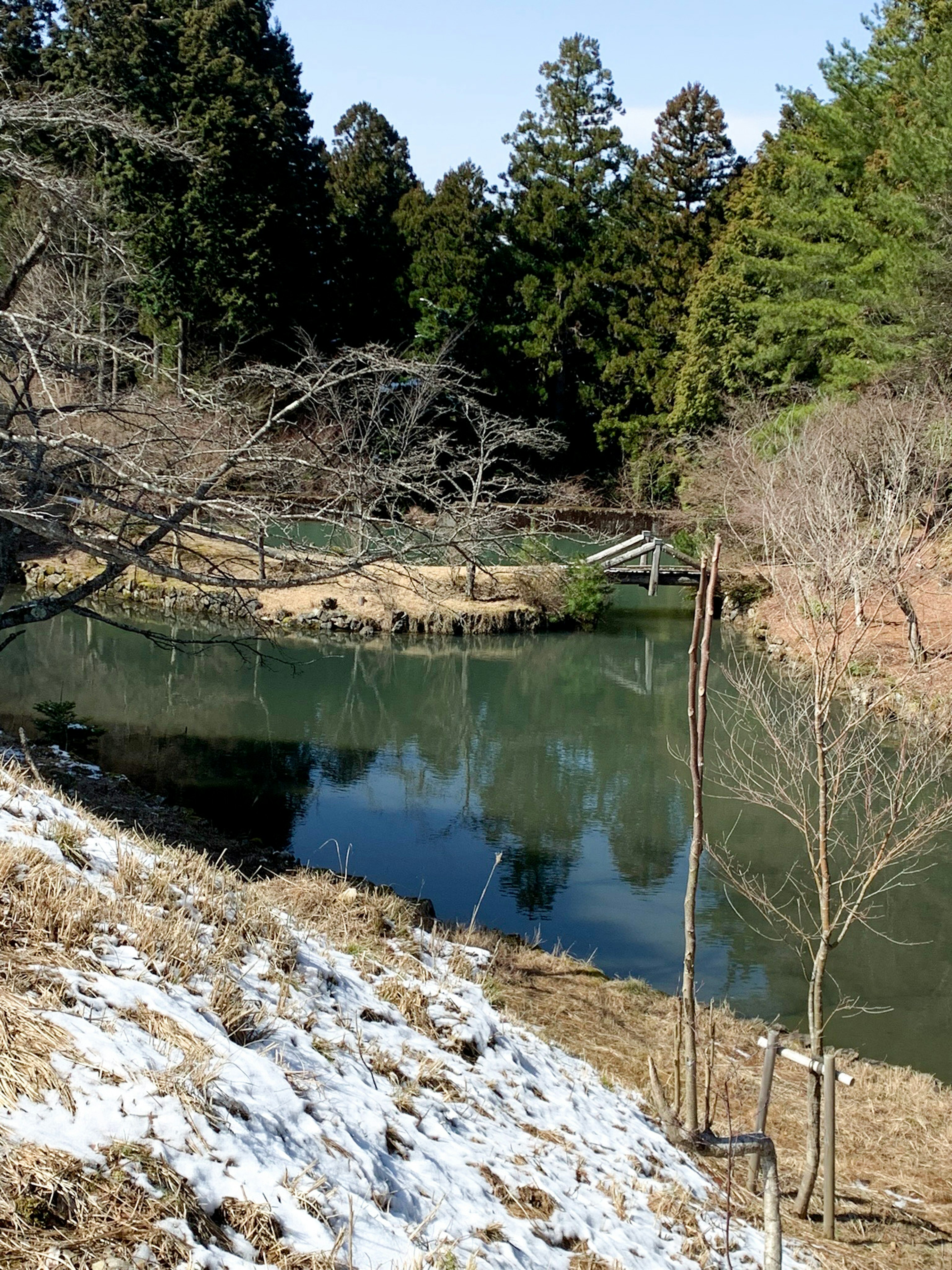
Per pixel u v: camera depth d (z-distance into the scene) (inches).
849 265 1037.8
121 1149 102.2
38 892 152.8
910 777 324.8
